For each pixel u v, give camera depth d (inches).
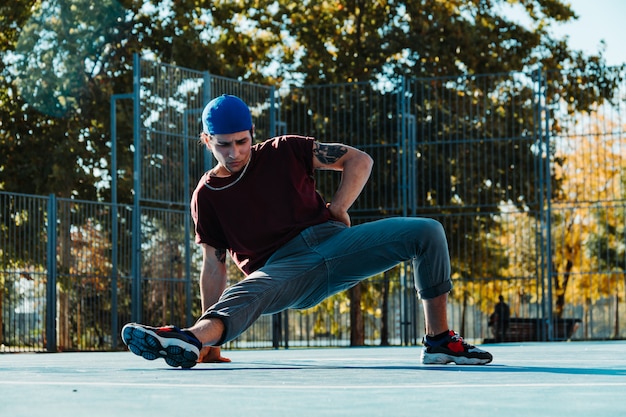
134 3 733.9
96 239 493.4
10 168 722.8
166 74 490.3
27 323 465.4
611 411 57.4
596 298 674.8
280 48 833.5
